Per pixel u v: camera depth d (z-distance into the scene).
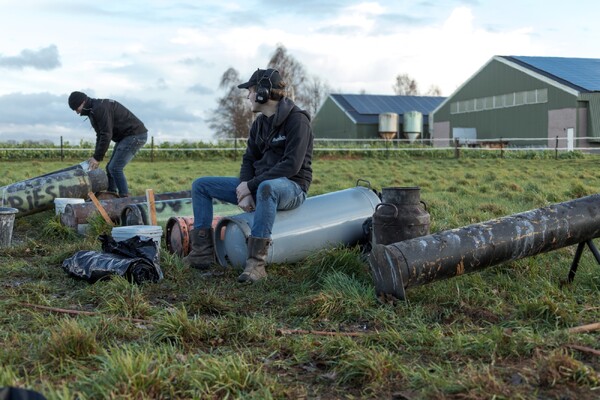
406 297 4.25
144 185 13.57
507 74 44.75
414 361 3.19
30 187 8.32
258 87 5.31
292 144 5.26
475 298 4.27
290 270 5.30
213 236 5.57
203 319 3.99
